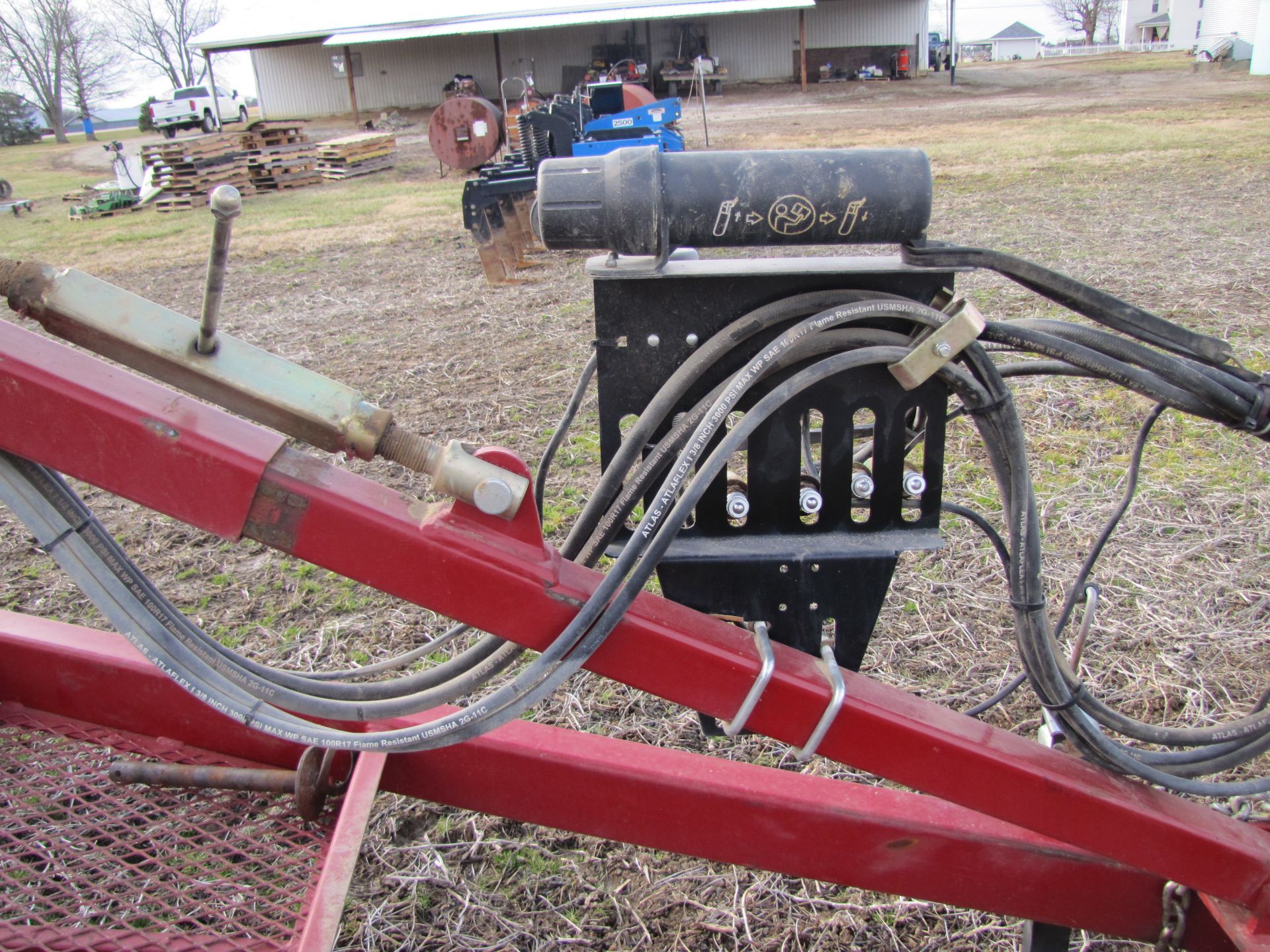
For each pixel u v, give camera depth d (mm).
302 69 33781
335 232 11586
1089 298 1427
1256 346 5418
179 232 12375
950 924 2121
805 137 18109
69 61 51625
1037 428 4586
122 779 1873
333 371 6125
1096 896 1599
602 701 2809
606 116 12680
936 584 3357
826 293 1427
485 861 2318
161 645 1256
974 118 19828
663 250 1373
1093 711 1481
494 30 27500
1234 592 3238
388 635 3189
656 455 1438
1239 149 13102
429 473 1246
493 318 7309
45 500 1227
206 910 1655
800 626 1553
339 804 1839
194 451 1200
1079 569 3400
